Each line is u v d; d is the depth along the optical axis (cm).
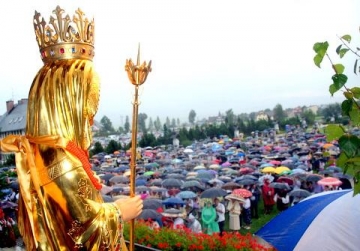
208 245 1074
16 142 308
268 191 2278
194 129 10419
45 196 295
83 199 294
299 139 7150
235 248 1048
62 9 329
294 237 834
